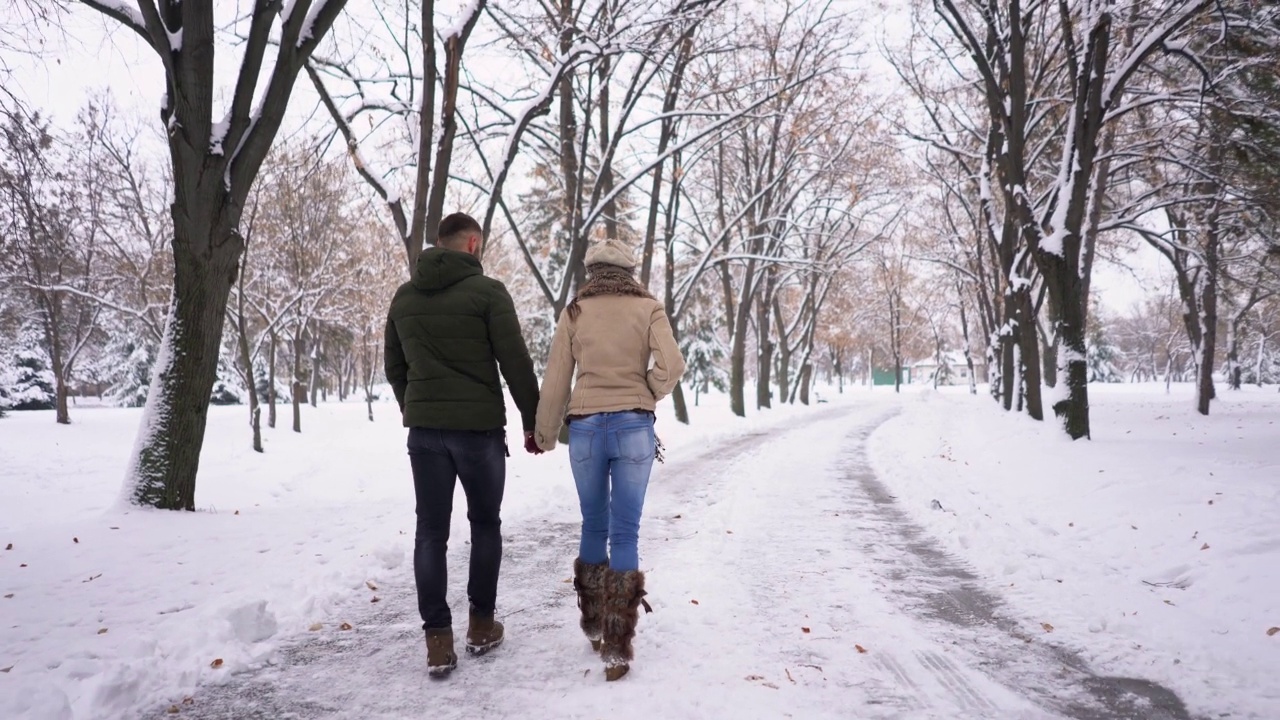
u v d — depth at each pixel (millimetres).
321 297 25172
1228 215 16828
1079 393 12727
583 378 3320
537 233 29156
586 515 3381
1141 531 5621
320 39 7289
